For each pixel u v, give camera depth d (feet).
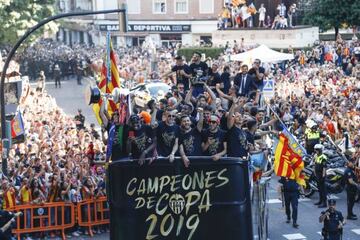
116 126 37.86
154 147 36.68
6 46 217.15
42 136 97.91
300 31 198.59
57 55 236.02
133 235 33.96
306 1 210.79
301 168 59.52
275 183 94.32
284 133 58.59
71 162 77.66
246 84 78.64
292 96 121.90
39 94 138.00
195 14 269.23
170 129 38.17
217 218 33.96
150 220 33.99
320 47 174.60
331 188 88.58
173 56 206.08
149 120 50.72
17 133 85.66
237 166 33.99
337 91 128.67
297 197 76.38
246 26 206.49
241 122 44.34
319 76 142.00
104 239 73.26
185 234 33.99
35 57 231.30
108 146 37.68
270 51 128.67
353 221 79.05
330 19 205.57
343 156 90.43
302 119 107.04
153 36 274.36
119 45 266.57
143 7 272.51
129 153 37.45
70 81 225.15
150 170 34.01
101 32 280.92
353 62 163.53
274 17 213.05
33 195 72.28
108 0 277.85
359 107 112.37
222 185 33.96
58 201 73.46
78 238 73.61
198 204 33.96
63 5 304.91
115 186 34.17
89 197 74.59
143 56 202.08
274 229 75.61
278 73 151.84
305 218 80.02
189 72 79.82
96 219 75.05
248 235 33.99
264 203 42.70
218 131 38.70
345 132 96.12
